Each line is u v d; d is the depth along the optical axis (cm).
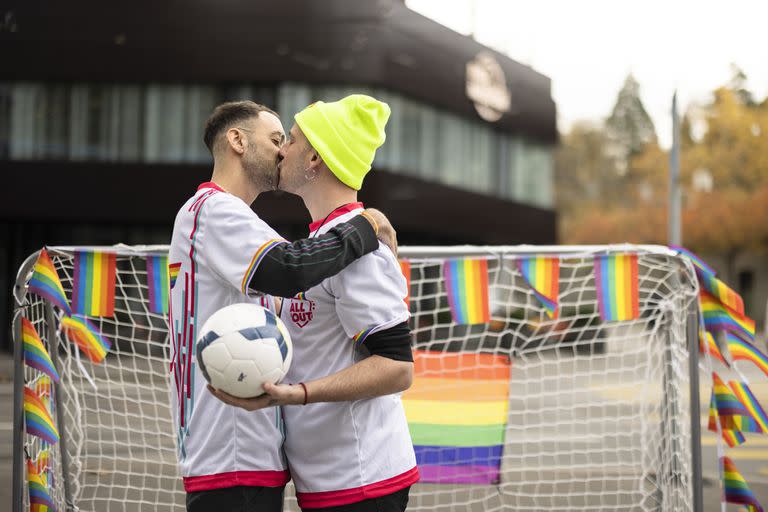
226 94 1984
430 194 2222
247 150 270
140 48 1956
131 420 705
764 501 569
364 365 246
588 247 400
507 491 555
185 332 262
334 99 2002
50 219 1964
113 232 2006
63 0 1936
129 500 472
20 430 349
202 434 258
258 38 1970
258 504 255
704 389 910
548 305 404
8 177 1945
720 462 380
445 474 430
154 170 1969
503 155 2516
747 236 4612
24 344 355
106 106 1966
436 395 435
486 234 2431
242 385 234
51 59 1941
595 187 7844
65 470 392
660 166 5759
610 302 399
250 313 241
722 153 4734
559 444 717
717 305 397
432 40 2200
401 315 250
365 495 252
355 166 262
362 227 248
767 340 432
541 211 2667
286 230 2011
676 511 404
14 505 346
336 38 1995
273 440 257
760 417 386
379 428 257
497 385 438
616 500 534
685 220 4741
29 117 1950
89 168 1959
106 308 387
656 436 453
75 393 416
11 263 1973
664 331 410
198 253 257
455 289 409
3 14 1928
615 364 1114
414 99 2161
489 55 2419
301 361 259
